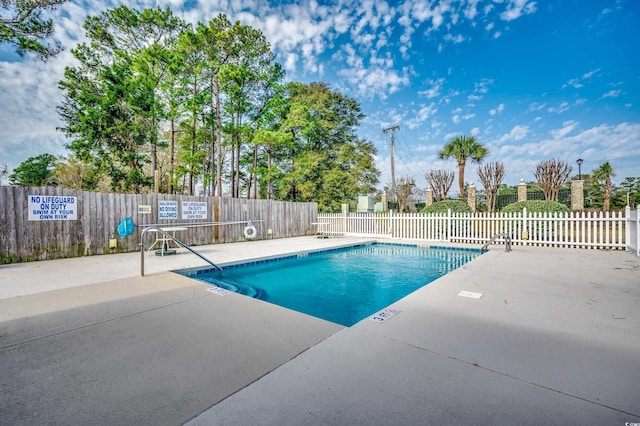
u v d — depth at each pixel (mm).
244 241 11641
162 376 1912
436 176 22609
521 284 4332
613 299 3539
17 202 6723
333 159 22625
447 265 7598
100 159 17641
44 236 7062
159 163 21828
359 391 1710
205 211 10523
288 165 22047
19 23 10422
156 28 17828
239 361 2105
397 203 25188
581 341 2371
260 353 2234
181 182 23750
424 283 5914
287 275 6582
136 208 8750
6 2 10125
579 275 4906
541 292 3889
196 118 18469
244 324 2871
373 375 1888
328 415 1501
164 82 17422
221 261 6766
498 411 1515
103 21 16469
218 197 10938
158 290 4172
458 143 24297
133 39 17562
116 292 4066
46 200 7117
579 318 2904
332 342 2418
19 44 10609
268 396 1679
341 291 5355
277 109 18484
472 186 19203
